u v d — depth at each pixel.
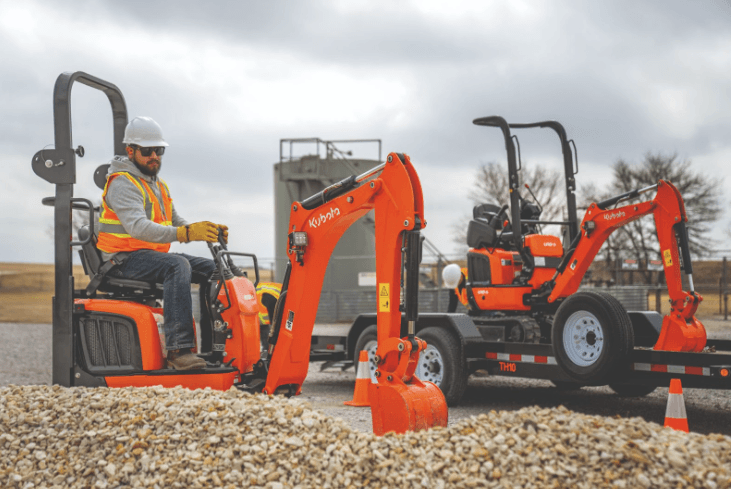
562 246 9.06
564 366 7.00
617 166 34.06
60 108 5.56
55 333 5.52
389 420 4.68
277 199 24.97
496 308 9.13
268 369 5.72
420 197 4.82
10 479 4.14
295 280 5.58
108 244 5.67
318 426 4.32
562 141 8.94
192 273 6.05
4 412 4.75
